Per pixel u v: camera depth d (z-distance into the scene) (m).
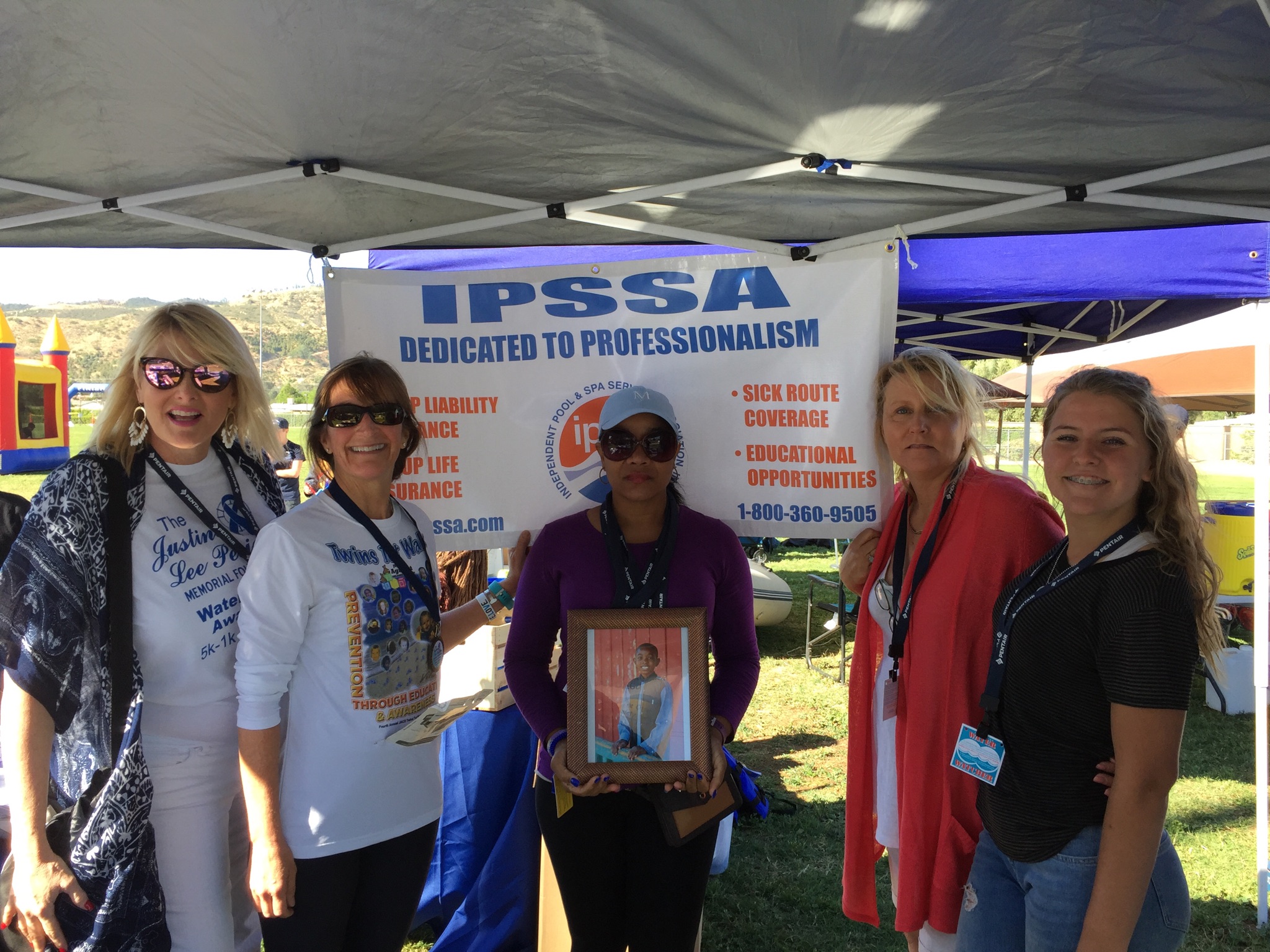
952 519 2.29
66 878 1.81
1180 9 1.65
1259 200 2.54
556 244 3.55
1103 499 1.76
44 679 1.81
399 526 2.26
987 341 9.32
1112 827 1.66
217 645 2.04
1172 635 1.65
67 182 2.69
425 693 2.20
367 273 2.87
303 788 2.02
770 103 2.09
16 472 24.31
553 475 2.90
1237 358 8.99
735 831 4.40
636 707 2.14
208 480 2.13
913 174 2.45
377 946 2.12
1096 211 2.73
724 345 2.79
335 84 2.06
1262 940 3.40
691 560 2.29
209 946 2.05
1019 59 1.85
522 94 2.11
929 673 2.23
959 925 2.07
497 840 3.23
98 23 1.79
